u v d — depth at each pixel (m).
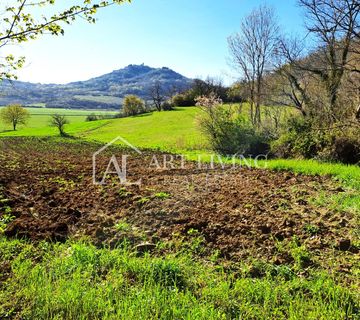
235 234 6.48
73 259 5.30
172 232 6.69
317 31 18.28
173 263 5.14
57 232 6.73
